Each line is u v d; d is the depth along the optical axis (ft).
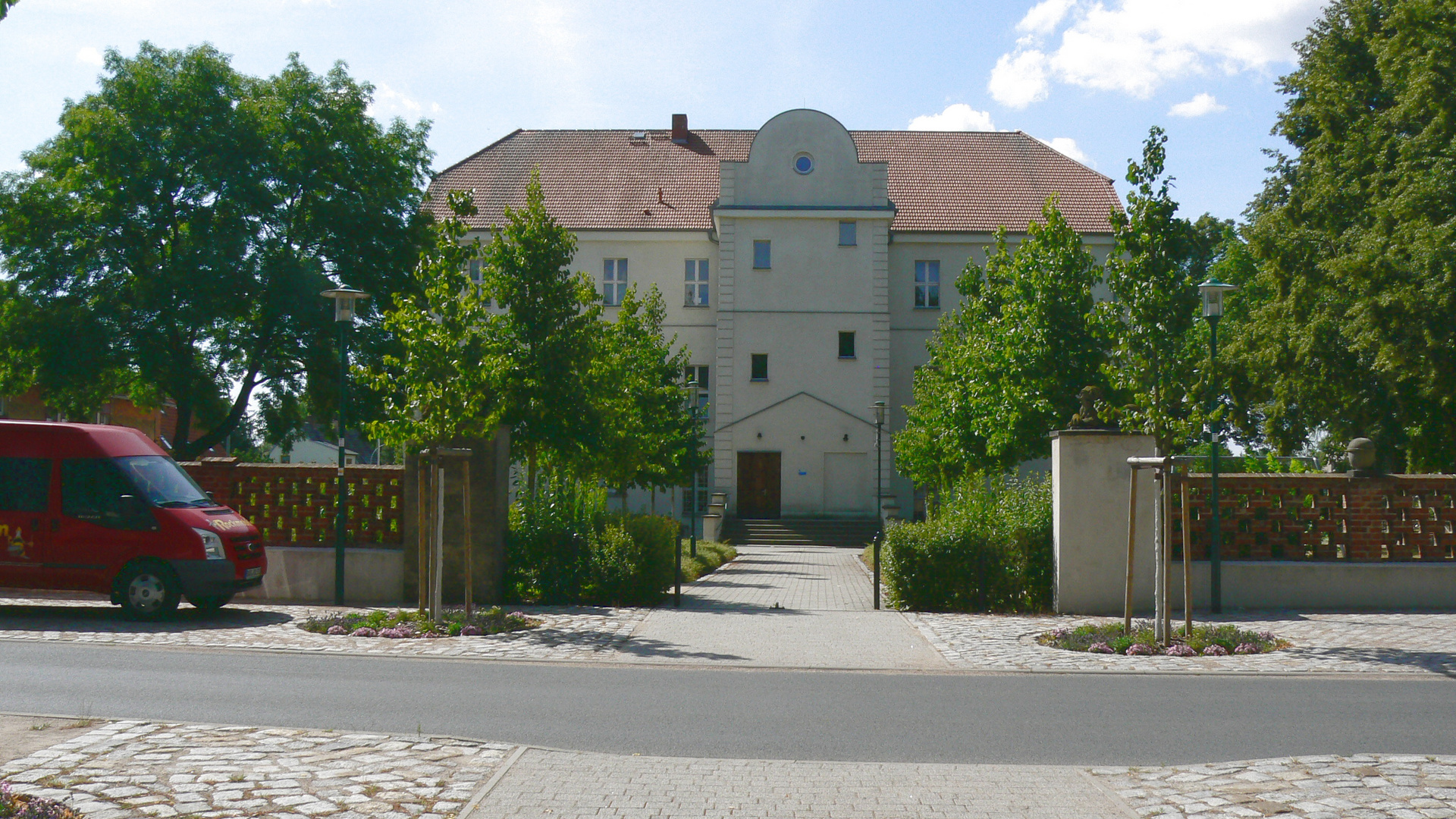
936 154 154.71
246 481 53.01
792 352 131.34
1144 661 35.29
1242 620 45.52
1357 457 50.70
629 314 94.94
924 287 138.72
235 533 44.83
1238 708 27.40
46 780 18.31
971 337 84.99
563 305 61.00
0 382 96.32
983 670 33.88
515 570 51.96
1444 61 69.00
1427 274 66.33
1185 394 41.42
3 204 92.53
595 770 19.94
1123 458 48.55
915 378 104.42
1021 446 71.31
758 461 131.23
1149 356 43.86
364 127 102.78
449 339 49.08
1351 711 27.12
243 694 27.84
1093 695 29.32
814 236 132.05
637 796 18.24
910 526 51.24
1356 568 49.67
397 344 97.30
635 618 45.96
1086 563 48.37
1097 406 46.06
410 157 107.76
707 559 82.48
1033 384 70.13
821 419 130.52
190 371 96.17
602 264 138.82
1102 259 135.64
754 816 17.28
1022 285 73.97
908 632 42.14
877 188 131.64
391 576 51.37
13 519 43.78
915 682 31.48
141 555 43.37
